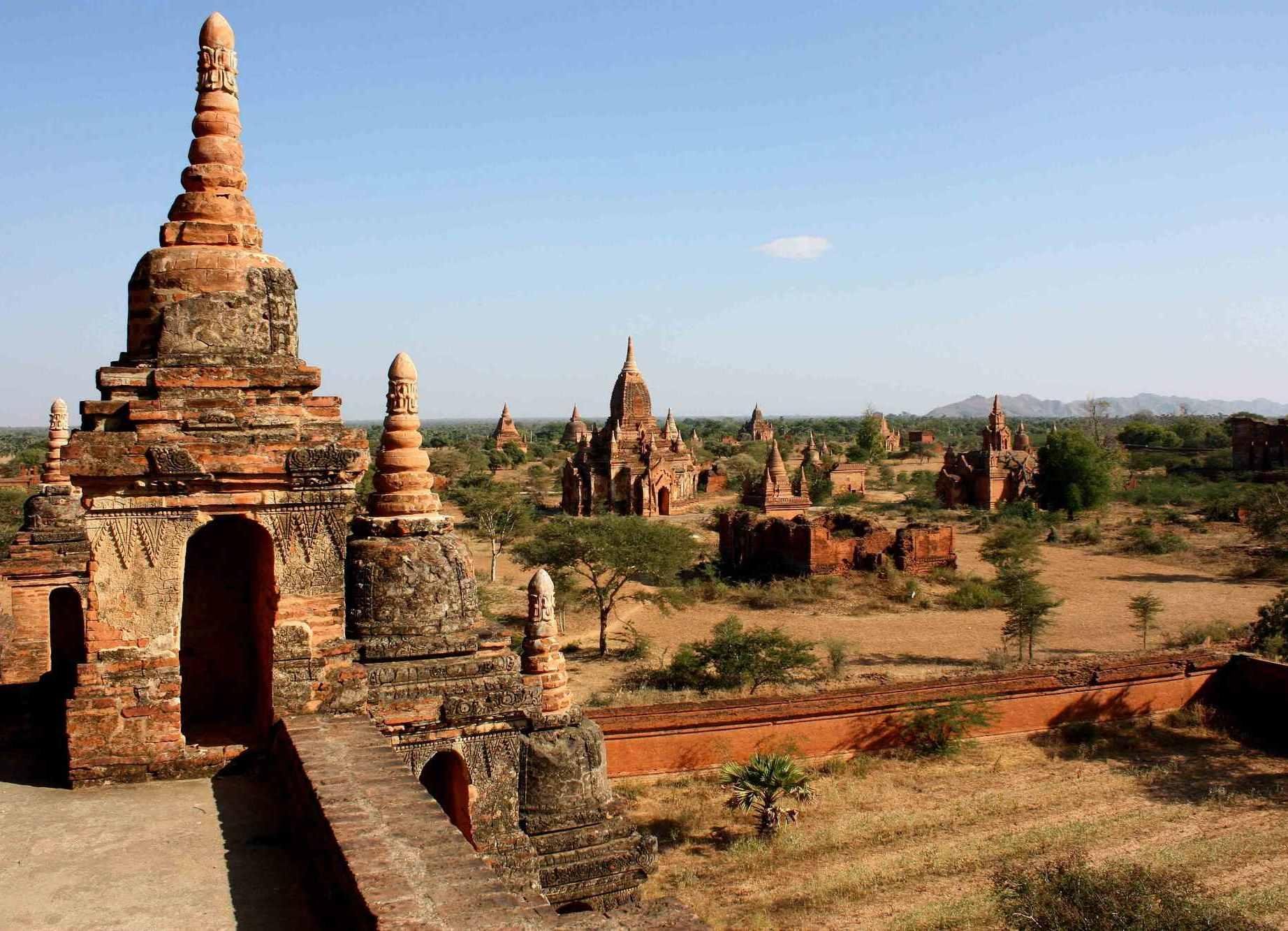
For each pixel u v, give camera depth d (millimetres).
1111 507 86312
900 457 152000
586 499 79750
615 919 5934
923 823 21688
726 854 20328
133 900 6348
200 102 9641
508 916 5203
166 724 8547
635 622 43781
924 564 52656
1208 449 137875
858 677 33125
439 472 105062
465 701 10570
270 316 9383
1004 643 37812
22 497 55500
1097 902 15594
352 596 11594
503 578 52656
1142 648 37688
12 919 6062
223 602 10898
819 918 17422
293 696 8820
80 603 19266
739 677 32500
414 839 6086
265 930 6027
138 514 8516
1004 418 96750
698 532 70188
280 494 8836
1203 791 23656
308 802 7090
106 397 8828
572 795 11203
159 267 9219
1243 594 48219
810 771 25062
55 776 8664
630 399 82438
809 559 51281
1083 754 26297
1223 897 17734
